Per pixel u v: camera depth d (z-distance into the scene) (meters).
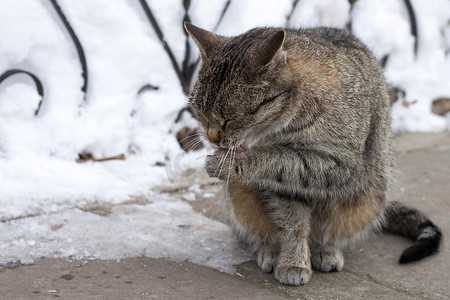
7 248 1.24
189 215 1.41
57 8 1.49
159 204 1.43
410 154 1.75
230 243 1.33
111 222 1.35
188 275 1.22
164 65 1.60
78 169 1.48
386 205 1.35
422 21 1.95
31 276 1.18
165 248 1.29
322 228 1.31
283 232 1.27
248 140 1.24
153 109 1.58
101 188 1.44
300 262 1.25
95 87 1.54
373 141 1.28
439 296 1.21
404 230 1.38
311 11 1.79
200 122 1.25
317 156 1.22
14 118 1.47
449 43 2.01
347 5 1.83
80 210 1.37
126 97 1.57
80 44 1.51
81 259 1.24
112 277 1.20
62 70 1.51
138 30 1.58
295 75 1.22
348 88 1.23
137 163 1.55
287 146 1.24
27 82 1.49
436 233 1.32
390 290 1.22
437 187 1.58
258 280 1.23
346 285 1.23
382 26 1.86
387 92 1.35
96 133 1.53
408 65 1.92
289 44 1.24
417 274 1.26
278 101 1.21
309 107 1.22
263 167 1.22
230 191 1.29
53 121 1.50
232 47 1.23
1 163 1.43
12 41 1.46
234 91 1.19
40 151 1.48
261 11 1.71
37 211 1.34
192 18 1.64
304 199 1.28
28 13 1.47
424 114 1.92
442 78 1.96
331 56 1.25
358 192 1.28
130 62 1.57
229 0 1.67
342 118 1.22
